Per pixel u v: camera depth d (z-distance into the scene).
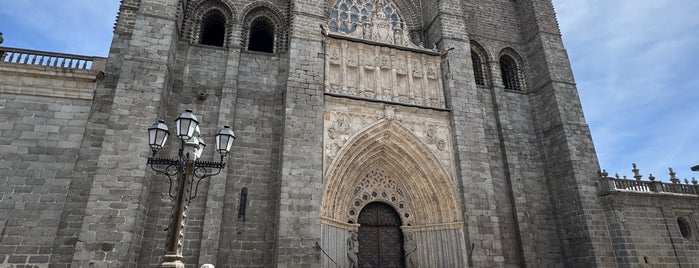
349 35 25.41
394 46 25.59
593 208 24.59
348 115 22.88
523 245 24.25
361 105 23.30
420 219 23.59
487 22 31.11
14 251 16.81
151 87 19.91
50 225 17.53
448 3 28.25
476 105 25.27
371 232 23.30
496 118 27.88
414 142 23.52
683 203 26.48
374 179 24.09
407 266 22.73
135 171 18.08
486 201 22.70
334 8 28.19
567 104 27.66
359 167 23.17
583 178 25.34
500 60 31.31
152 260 18.36
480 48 30.05
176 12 22.09
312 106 21.83
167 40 21.17
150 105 19.52
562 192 25.89
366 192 23.64
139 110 19.27
